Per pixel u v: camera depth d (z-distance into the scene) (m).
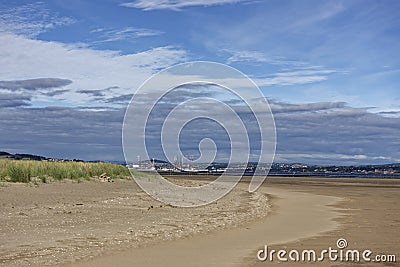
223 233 15.32
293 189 41.59
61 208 19.62
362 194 34.97
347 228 16.70
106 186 31.89
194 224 17.06
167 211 20.97
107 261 10.96
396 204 26.42
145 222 17.09
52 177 32.16
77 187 29.22
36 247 12.14
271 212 22.02
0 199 20.94
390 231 16.02
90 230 14.83
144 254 11.80
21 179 28.03
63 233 14.14
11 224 15.29
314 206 25.17
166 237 14.23
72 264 10.62
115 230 15.04
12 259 10.91
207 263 11.00
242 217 19.61
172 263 10.91
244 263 11.05
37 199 21.94
